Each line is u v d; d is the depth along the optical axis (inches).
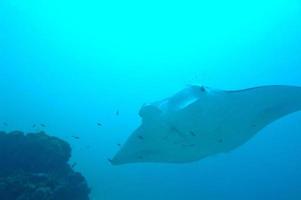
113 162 164.7
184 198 876.0
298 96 140.7
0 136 284.0
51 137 300.0
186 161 155.1
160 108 139.6
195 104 133.5
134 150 159.0
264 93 138.9
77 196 267.6
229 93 137.6
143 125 143.6
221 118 136.2
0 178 245.8
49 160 275.9
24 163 270.7
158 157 157.6
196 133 135.0
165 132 138.2
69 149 307.0
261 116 143.3
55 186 249.3
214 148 146.0
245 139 150.7
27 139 284.0
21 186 234.1
